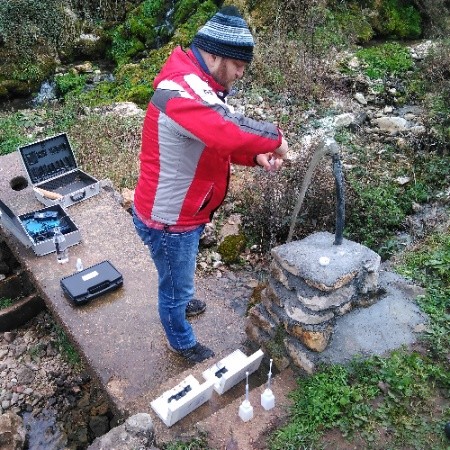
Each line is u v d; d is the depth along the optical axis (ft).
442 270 11.85
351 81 24.40
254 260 15.81
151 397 9.67
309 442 8.15
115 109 22.94
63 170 15.46
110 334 11.49
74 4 30.86
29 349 14.10
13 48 28.48
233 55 7.50
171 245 8.88
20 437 11.79
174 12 30.50
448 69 24.53
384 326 9.46
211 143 7.27
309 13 26.99
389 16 28.91
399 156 19.72
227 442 8.28
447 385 8.73
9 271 15.34
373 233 16.30
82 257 13.20
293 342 9.31
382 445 8.05
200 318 11.98
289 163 17.39
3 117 22.91
